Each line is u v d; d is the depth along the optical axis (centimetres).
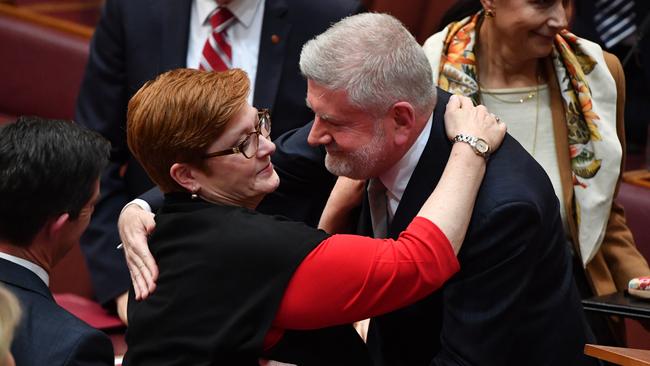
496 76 823
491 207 611
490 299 619
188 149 601
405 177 655
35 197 628
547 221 633
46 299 629
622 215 835
